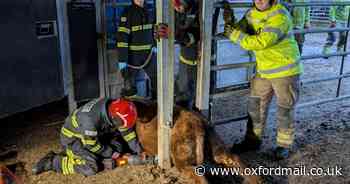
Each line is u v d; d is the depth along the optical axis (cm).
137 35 413
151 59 429
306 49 979
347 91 568
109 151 315
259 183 279
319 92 559
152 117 312
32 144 366
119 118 286
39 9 409
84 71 417
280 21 283
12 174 301
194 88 390
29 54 407
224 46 519
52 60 438
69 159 308
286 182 293
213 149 290
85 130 291
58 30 438
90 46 414
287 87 303
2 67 380
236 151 343
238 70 546
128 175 302
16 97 402
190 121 290
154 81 440
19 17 388
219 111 464
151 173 303
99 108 290
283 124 321
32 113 459
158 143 304
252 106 330
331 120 432
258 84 320
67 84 418
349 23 434
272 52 298
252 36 287
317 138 378
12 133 396
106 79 438
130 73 429
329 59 832
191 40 339
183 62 387
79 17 399
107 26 470
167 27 272
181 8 339
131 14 410
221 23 496
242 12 514
